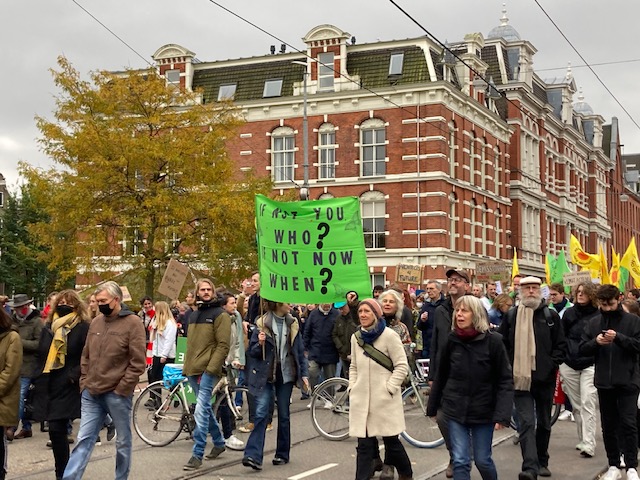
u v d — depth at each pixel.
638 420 11.43
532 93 56.47
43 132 28.38
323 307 16.44
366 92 42.41
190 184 28.73
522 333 9.83
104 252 29.17
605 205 77.75
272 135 44.38
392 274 42.06
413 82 41.75
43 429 14.11
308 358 16.55
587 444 11.49
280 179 44.19
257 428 10.48
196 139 29.16
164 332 15.89
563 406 15.48
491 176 49.38
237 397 12.67
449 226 43.31
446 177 42.03
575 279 22.23
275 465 10.81
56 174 28.73
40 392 9.73
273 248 11.49
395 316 12.95
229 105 30.75
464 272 9.98
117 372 8.67
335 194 43.22
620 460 10.27
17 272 59.84
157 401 12.33
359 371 9.05
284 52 46.12
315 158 43.47
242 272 29.44
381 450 11.74
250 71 45.41
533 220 57.94
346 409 12.83
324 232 11.57
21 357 8.71
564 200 63.94
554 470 10.57
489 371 8.05
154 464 10.80
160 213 28.08
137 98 29.14
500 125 50.47
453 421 8.11
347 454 11.58
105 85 29.12
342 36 43.09
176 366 12.29
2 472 8.87
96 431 8.80
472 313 8.10
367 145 42.88
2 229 60.31
